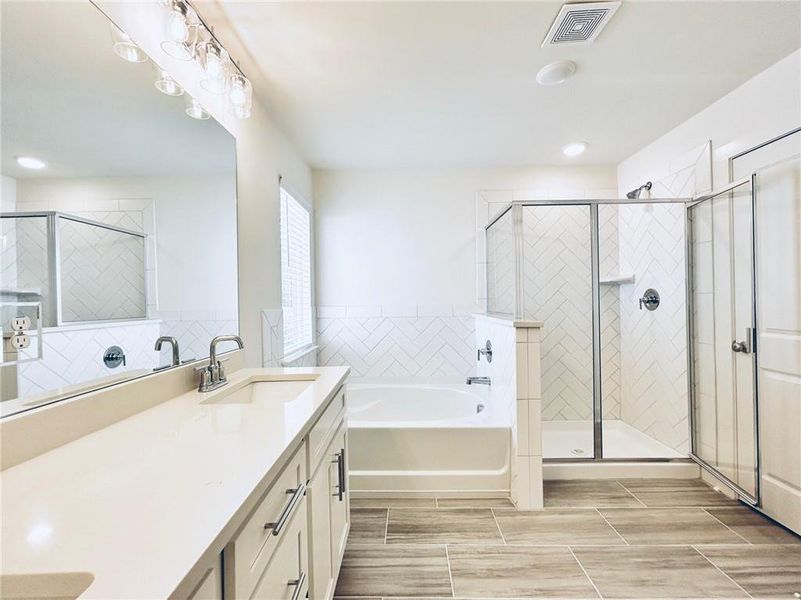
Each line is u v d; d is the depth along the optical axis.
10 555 0.47
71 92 0.99
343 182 3.42
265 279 2.24
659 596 1.49
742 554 1.72
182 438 0.89
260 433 0.92
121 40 1.14
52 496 0.62
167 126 1.35
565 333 3.08
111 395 1.02
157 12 1.33
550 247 3.05
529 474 2.11
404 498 2.24
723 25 1.62
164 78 1.33
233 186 1.81
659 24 1.61
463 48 1.75
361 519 2.03
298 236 3.04
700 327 2.45
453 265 3.42
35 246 0.87
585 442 3.01
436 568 1.65
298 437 0.92
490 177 3.39
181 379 1.35
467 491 2.24
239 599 0.63
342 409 1.66
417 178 3.42
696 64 1.90
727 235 2.22
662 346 2.77
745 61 1.88
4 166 0.81
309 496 1.07
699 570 1.62
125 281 1.14
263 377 1.69
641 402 2.98
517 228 2.79
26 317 0.84
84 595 0.40
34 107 0.89
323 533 1.24
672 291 2.67
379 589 1.53
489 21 1.57
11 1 0.84
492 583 1.56
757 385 2.02
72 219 0.97
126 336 1.14
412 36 1.66
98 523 0.54
